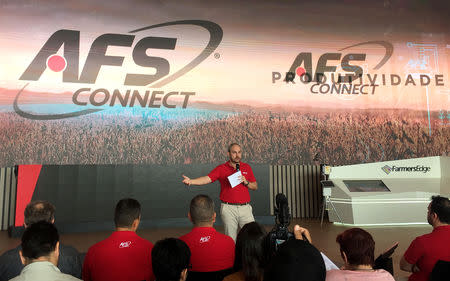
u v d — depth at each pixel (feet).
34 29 26.50
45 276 4.29
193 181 11.16
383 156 30.42
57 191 18.94
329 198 20.90
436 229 6.63
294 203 28.17
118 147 27.14
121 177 20.26
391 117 30.96
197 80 29.04
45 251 4.42
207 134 28.66
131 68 28.07
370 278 4.60
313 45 30.94
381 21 32.01
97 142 26.81
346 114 30.53
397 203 19.70
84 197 19.42
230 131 28.99
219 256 6.60
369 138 30.48
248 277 4.67
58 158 25.96
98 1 27.96
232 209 11.36
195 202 6.77
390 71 31.55
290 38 30.71
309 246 3.79
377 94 31.09
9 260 6.05
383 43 31.78
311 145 29.76
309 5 31.22
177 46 29.04
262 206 22.22
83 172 19.53
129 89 27.84
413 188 20.06
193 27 29.48
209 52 29.48
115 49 27.94
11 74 25.70
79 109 26.71
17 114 25.48
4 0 26.17
